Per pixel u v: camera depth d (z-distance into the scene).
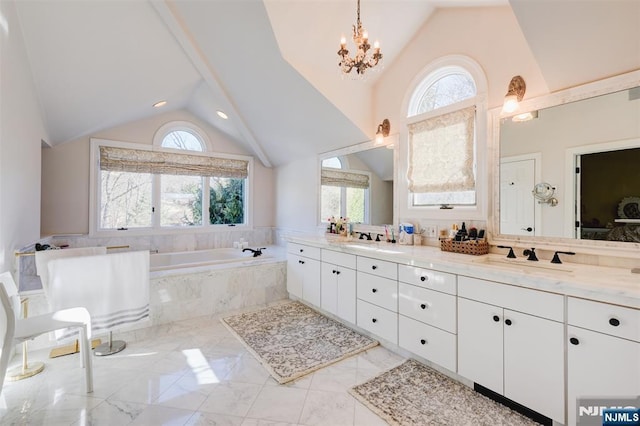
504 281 1.59
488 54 2.18
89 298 2.04
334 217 3.61
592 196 1.71
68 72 2.39
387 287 2.29
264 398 1.74
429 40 2.56
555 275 1.45
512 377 1.57
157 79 2.95
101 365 2.09
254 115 3.60
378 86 3.06
